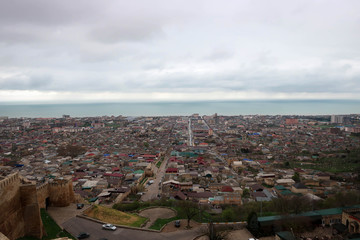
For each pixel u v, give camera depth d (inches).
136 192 6963.6
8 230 2340.1
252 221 3356.3
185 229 3398.1
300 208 3868.1
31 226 2605.8
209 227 3277.6
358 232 3142.2
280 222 3326.8
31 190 2618.1
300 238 3073.3
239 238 3171.8
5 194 2326.5
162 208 4372.5
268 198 5890.8
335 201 4190.5
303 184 6648.6
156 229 3324.3
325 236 3142.2
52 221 3085.6
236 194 5629.9
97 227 3159.5
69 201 3673.7
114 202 5836.6
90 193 6614.2
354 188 6535.4
